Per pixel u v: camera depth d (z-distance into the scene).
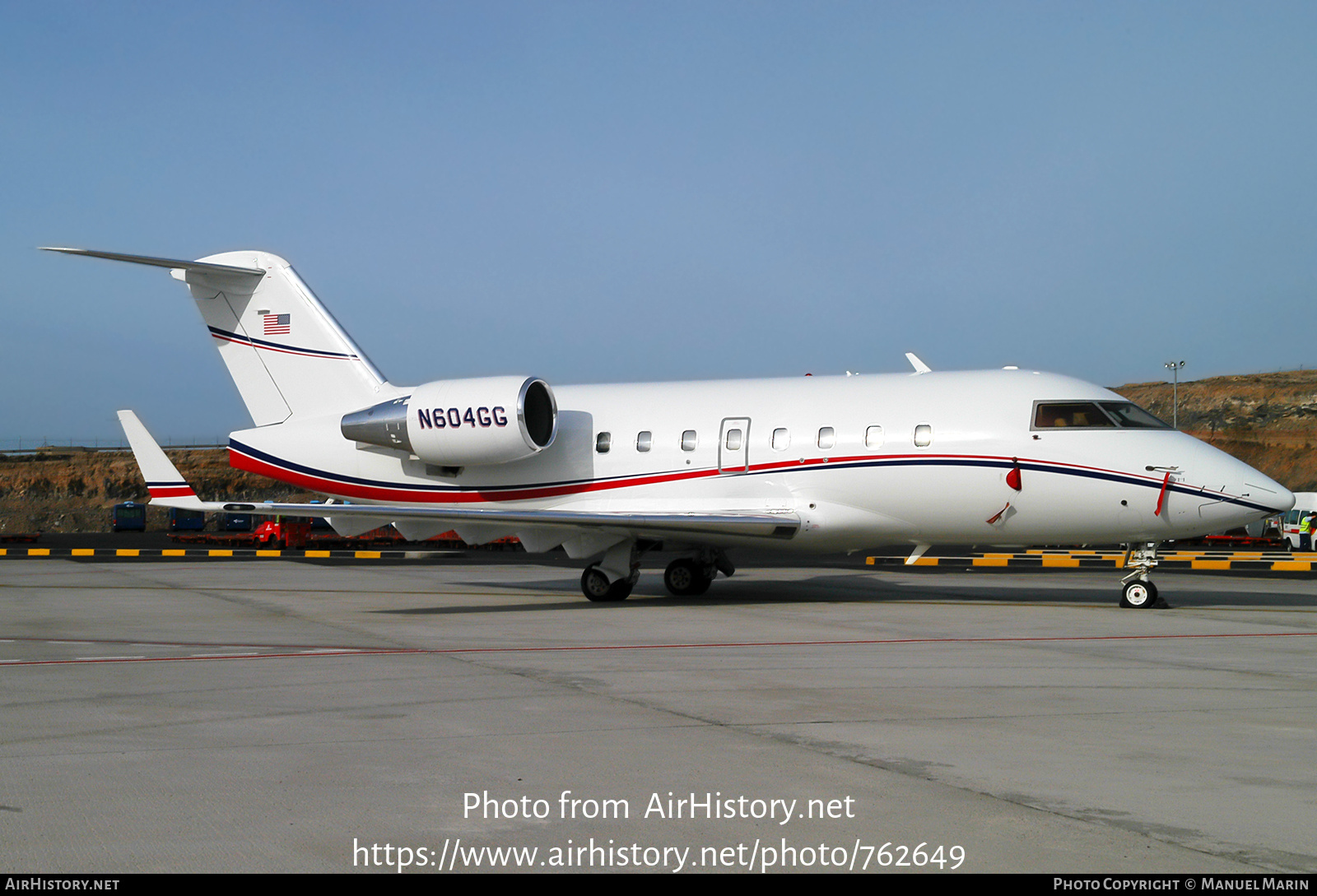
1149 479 16.86
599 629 14.94
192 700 9.30
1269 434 80.06
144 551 37.50
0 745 7.54
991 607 17.94
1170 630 14.57
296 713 8.70
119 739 7.73
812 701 9.16
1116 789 6.29
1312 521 40.06
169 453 92.31
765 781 6.49
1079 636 13.91
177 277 22.30
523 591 22.36
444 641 13.59
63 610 18.02
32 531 77.12
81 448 97.12
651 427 19.89
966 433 17.73
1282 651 12.45
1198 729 7.96
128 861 5.14
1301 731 7.87
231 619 16.55
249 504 17.69
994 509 17.67
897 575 26.80
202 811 5.92
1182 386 101.69
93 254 19.48
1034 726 8.09
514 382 19.80
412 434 20.33
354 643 13.46
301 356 22.00
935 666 11.17
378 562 33.50
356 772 6.75
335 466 21.64
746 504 18.94
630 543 19.39
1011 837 5.44
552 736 7.74
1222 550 40.91
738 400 19.62
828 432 18.55
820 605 18.62
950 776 6.59
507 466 20.59
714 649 12.64
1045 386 17.86
